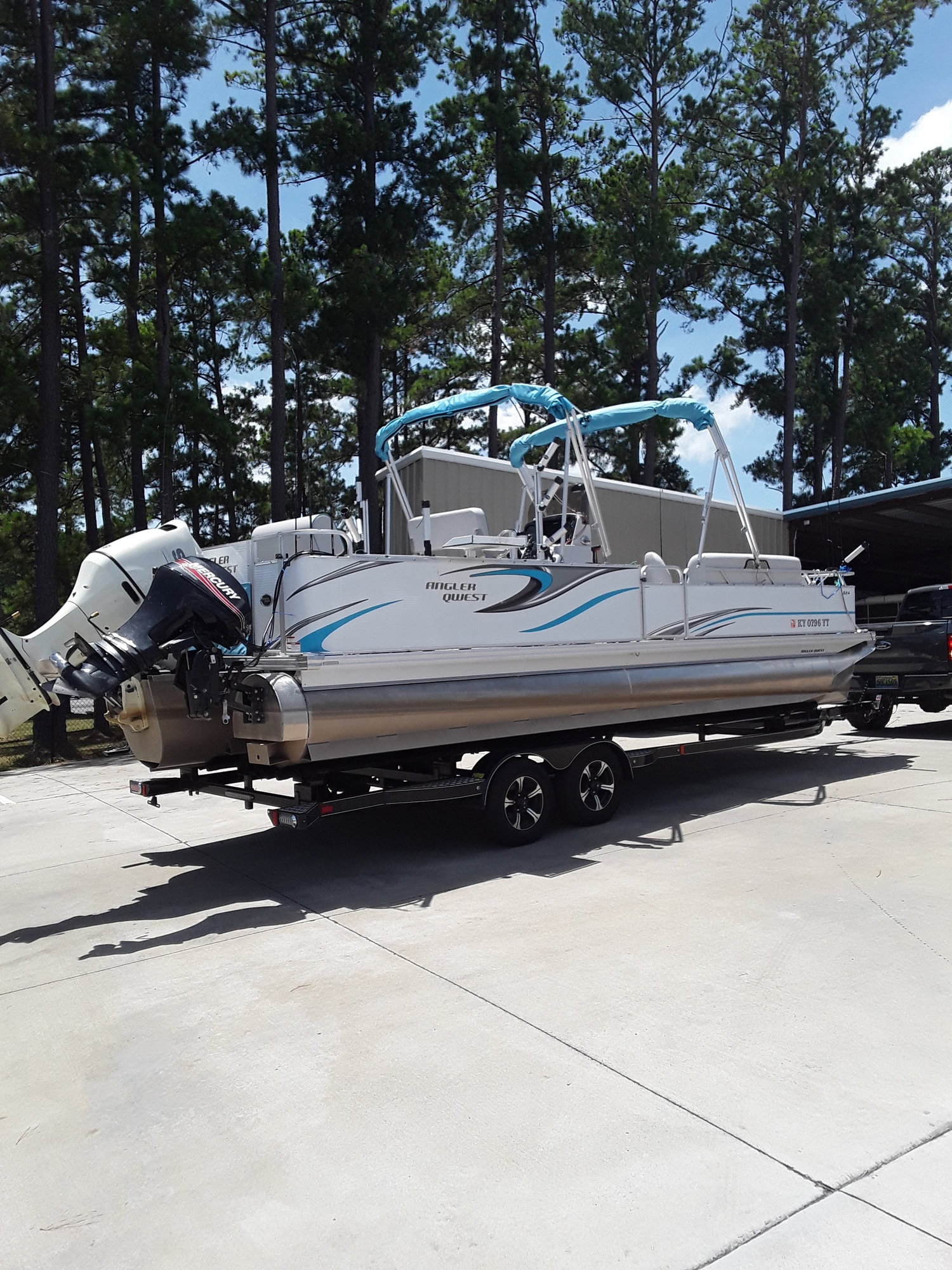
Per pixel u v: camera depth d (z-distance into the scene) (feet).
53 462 49.19
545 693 20.65
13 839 25.71
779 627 27.45
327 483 103.55
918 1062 10.20
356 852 21.15
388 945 14.62
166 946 15.30
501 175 71.15
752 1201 7.92
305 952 14.52
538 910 15.94
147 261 61.82
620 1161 8.57
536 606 21.09
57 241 49.55
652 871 18.04
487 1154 8.79
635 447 81.25
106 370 58.18
